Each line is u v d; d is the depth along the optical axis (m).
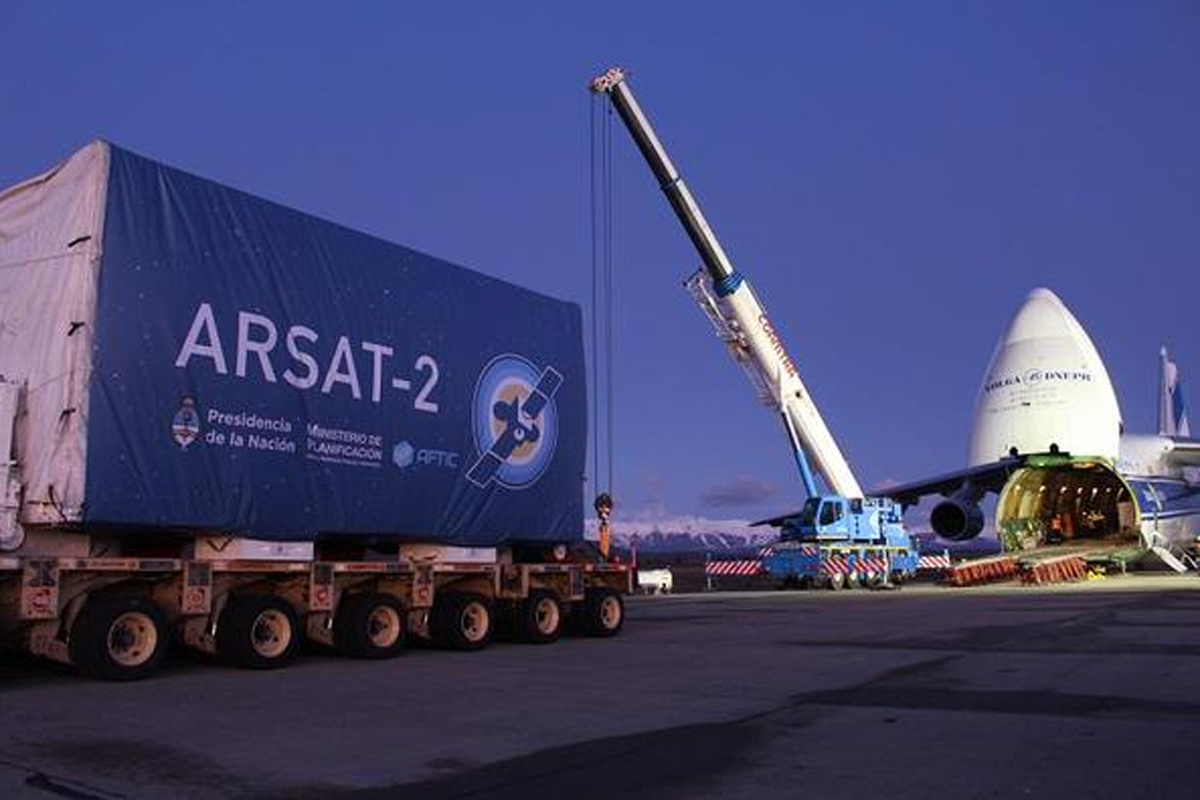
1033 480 40.44
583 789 6.43
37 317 11.31
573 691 10.44
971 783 6.44
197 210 12.13
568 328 17.64
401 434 14.28
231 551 12.39
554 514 16.84
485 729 8.37
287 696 10.16
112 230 11.23
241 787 6.50
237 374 12.27
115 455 10.97
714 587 41.25
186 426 11.66
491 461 15.70
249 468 12.28
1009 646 14.09
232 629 12.18
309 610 12.99
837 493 34.19
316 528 13.03
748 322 31.47
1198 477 39.91
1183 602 22.38
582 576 16.95
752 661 12.96
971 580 34.78
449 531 14.91
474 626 14.92
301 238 13.33
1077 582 33.78
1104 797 6.09
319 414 13.19
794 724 8.48
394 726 8.50
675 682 11.07
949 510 38.72
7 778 6.72
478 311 15.84
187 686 10.84
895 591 31.81
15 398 11.03
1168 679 10.66
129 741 7.88
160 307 11.57
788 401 32.38
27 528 11.14
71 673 11.89
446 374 15.11
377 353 14.07
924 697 9.79
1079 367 39.12
